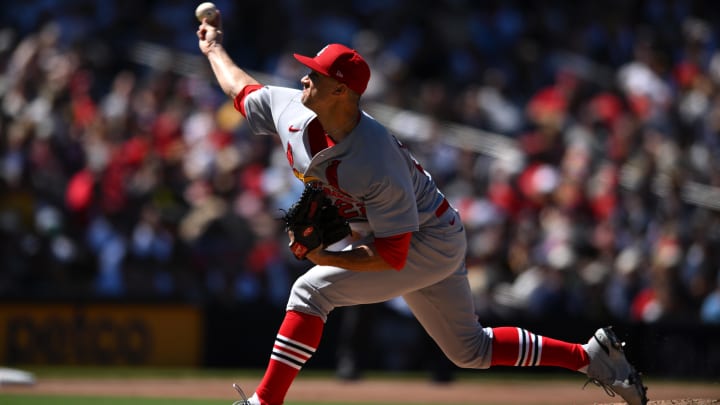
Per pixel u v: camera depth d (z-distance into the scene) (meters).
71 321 36.97
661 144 51.97
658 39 63.81
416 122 47.38
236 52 56.84
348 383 34.34
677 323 38.03
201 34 18.94
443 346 17.84
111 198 39.62
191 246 39.38
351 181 15.88
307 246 16.11
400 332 38.09
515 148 47.16
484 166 46.09
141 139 42.78
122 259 38.41
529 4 62.28
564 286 40.12
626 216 44.91
